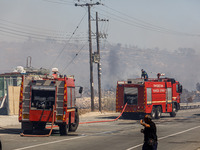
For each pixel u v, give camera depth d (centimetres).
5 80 5681
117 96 4928
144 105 4744
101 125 3912
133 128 3566
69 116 3036
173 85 5447
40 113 2855
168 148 2238
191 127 3691
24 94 2878
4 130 3222
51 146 2252
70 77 3138
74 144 2366
